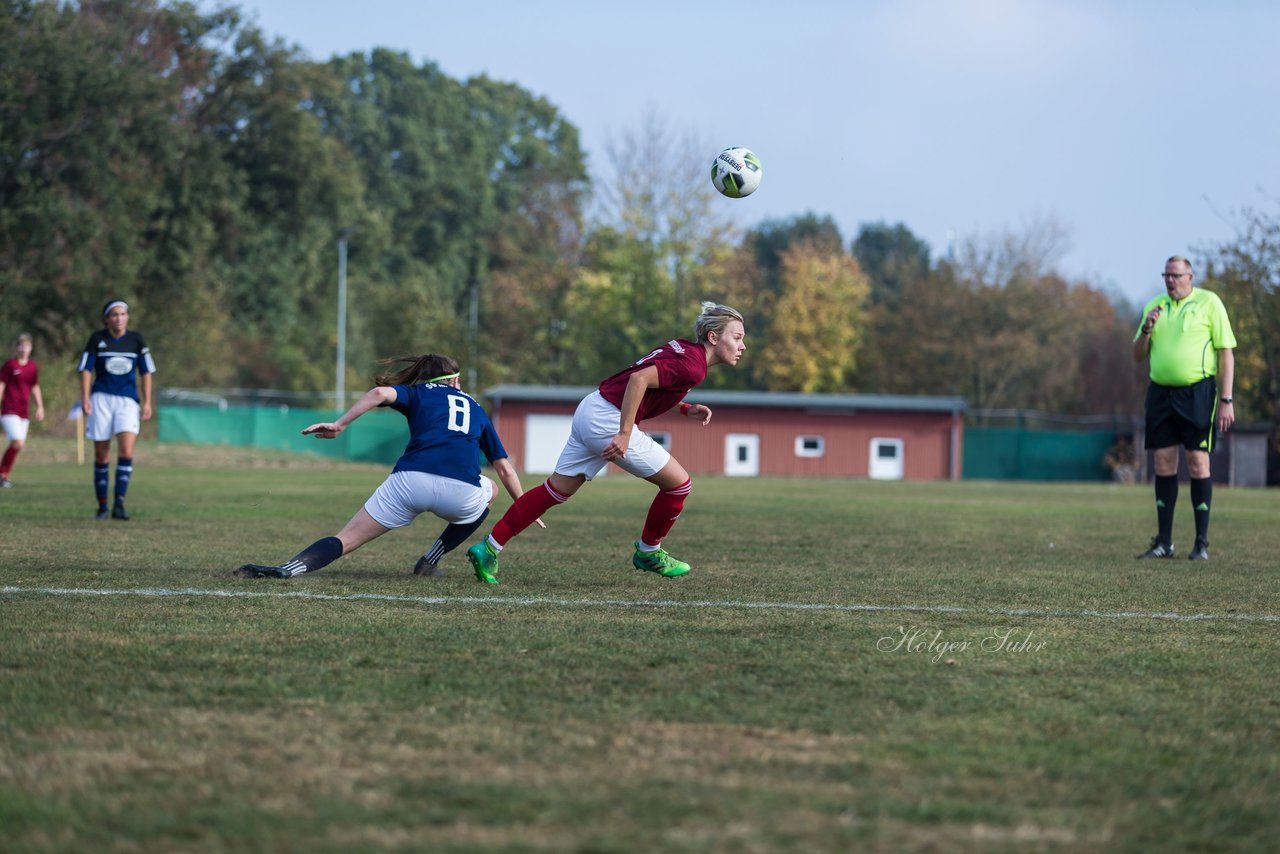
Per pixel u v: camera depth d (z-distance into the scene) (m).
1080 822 7.75
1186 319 26.09
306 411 135.88
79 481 53.62
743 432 131.50
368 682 11.27
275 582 18.25
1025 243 164.62
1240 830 7.68
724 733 9.64
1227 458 112.69
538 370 186.25
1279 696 11.38
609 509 41.69
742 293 162.88
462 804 7.84
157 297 143.25
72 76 117.31
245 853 7.00
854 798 8.09
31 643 12.94
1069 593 18.95
